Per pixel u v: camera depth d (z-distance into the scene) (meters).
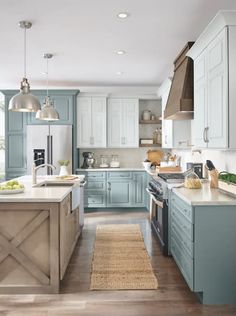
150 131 7.36
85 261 3.77
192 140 5.19
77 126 6.83
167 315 2.56
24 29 3.61
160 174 5.04
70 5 3.02
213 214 2.72
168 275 3.38
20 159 6.54
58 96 6.57
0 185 3.41
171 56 4.68
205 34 3.13
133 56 4.68
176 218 3.47
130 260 3.80
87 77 6.06
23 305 2.74
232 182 3.12
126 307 2.69
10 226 2.96
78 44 4.14
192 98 3.96
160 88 6.30
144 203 6.76
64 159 6.48
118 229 5.21
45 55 4.60
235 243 2.73
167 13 3.21
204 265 2.73
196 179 3.60
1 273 2.99
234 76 2.77
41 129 6.48
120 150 7.36
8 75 5.89
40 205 2.94
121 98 6.95
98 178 6.71
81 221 5.01
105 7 3.06
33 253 2.98
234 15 2.68
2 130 7.22
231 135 2.77
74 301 2.80
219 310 2.65
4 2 2.96
